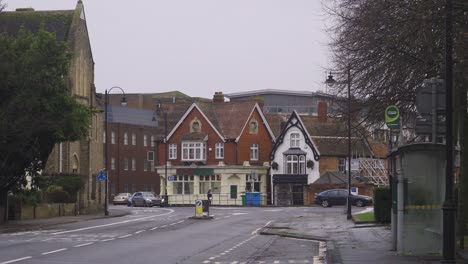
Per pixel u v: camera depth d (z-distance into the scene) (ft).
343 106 96.53
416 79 76.48
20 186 147.84
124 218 163.73
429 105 59.26
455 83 71.00
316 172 279.90
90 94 213.66
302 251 80.18
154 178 395.55
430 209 66.23
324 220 144.05
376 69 80.23
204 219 154.81
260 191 287.48
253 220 151.43
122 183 367.86
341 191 236.02
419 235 66.44
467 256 63.98
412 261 61.46
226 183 283.59
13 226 126.72
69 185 182.70
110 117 376.68
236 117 292.20
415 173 66.39
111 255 71.87
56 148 191.42
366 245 81.46
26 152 132.26
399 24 72.28
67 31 200.75
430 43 69.15
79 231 114.21
